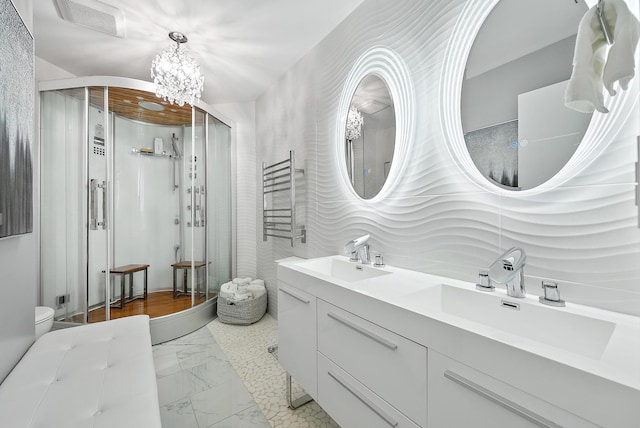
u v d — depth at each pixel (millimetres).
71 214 2371
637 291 792
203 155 2926
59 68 2531
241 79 2844
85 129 2344
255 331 2543
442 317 762
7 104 983
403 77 1501
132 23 1956
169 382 1760
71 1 1726
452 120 1260
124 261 3209
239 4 1786
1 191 940
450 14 1262
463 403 690
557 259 944
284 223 2516
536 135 1005
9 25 993
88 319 2367
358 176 1809
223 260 3215
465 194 1208
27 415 795
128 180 3246
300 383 1394
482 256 1146
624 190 816
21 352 1188
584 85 753
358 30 1803
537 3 1018
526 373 578
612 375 486
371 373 972
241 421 1419
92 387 942
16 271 1149
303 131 2416
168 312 2578
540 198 986
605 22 752
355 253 1705
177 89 2043
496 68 1122
